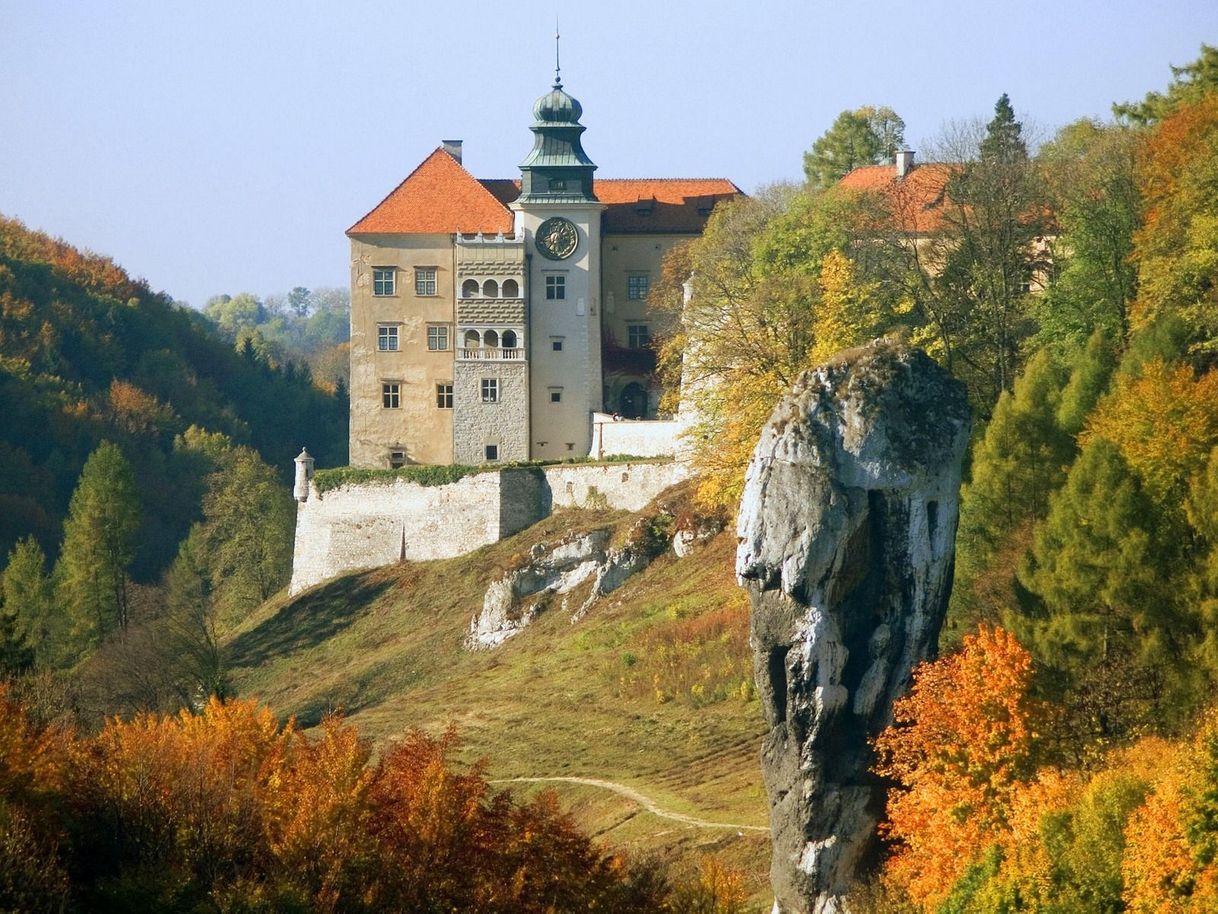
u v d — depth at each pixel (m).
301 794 114.62
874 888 112.12
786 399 118.19
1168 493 135.38
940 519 116.44
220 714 130.75
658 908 117.38
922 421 116.50
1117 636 129.62
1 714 121.81
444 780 116.50
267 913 106.00
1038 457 146.50
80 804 115.38
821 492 114.38
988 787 111.62
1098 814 104.00
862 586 116.25
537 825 116.62
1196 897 96.94
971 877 105.69
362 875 110.31
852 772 114.88
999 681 114.44
